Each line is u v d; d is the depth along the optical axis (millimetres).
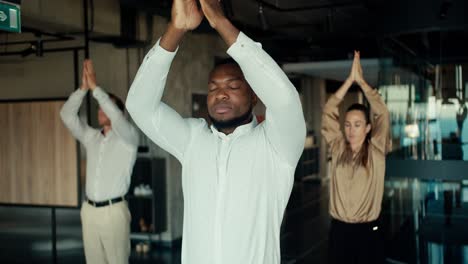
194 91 7719
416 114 6344
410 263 5762
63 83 7344
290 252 6852
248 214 1601
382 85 6586
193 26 1448
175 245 7289
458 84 6141
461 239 6160
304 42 10531
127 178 4500
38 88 7441
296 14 8148
